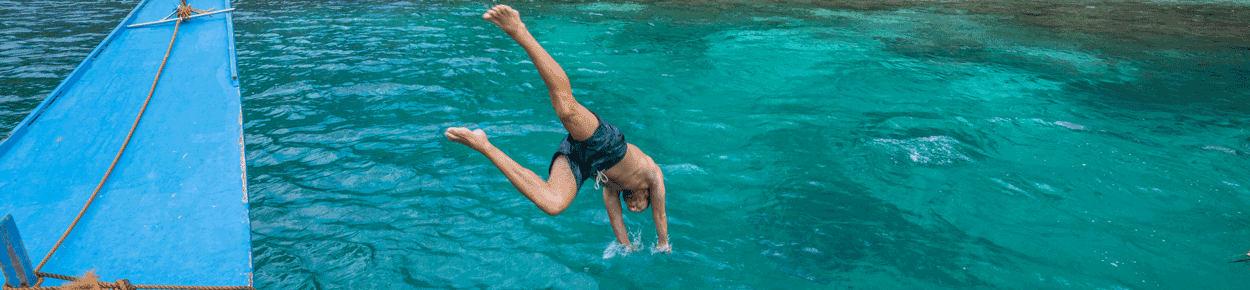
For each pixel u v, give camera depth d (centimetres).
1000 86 945
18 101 845
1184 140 710
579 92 900
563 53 1152
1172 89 933
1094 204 550
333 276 443
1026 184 591
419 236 496
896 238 497
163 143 647
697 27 1429
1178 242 484
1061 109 830
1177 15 1673
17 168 584
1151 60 1129
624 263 462
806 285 438
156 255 438
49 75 984
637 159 387
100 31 1355
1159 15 1670
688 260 467
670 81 966
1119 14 1681
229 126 700
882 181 602
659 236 457
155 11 1468
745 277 448
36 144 646
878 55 1156
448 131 286
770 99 876
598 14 1582
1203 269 447
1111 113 812
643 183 400
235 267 428
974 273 448
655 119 786
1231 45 1271
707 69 1042
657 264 461
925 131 739
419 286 435
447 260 465
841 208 547
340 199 555
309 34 1277
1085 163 641
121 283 346
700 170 629
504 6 286
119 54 1038
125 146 634
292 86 898
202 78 896
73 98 803
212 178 566
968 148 685
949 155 664
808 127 755
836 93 904
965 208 545
